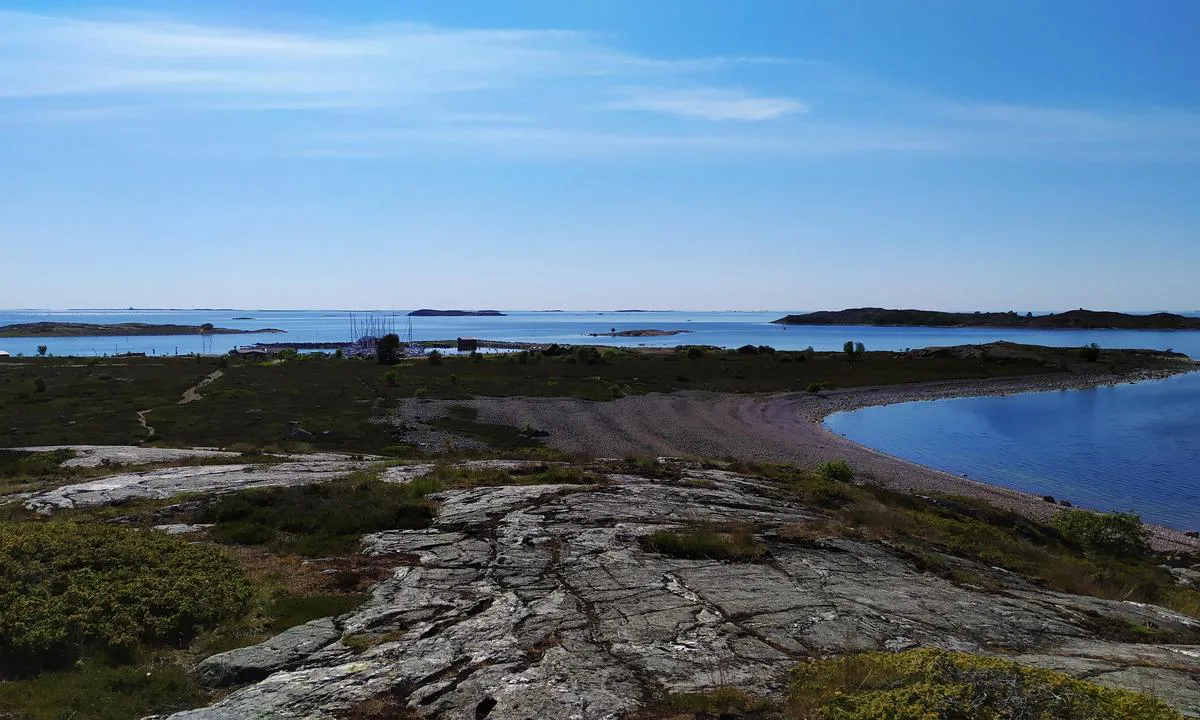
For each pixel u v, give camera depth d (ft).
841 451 150.20
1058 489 123.24
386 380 220.64
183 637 27.37
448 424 153.69
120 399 172.04
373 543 41.24
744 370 297.74
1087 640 29.55
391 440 133.80
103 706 21.12
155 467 79.87
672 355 370.73
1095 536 73.97
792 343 631.15
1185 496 118.62
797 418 197.16
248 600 30.60
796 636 27.09
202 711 20.54
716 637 26.76
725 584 33.91
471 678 22.67
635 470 73.82
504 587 32.99
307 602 30.91
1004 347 386.11
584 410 184.96
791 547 43.06
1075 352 391.24
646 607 30.17
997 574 44.62
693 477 71.56
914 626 29.12
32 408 155.02
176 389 193.77
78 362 274.77
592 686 22.02
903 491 101.19
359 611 29.53
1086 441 169.99
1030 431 184.44
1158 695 20.62
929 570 41.34
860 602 32.09
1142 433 180.75
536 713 20.15
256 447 110.93
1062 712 15.66
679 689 21.84
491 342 570.87
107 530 36.91
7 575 29.19
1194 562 74.64
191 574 32.09
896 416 210.59
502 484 61.77
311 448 117.29
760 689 21.91
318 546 40.83
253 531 43.73
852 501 68.69
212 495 55.93
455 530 44.45
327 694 21.61
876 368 316.81
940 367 324.80
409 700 21.27
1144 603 42.91
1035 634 29.66
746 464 91.50
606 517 47.98
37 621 25.48
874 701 17.13
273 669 23.76
